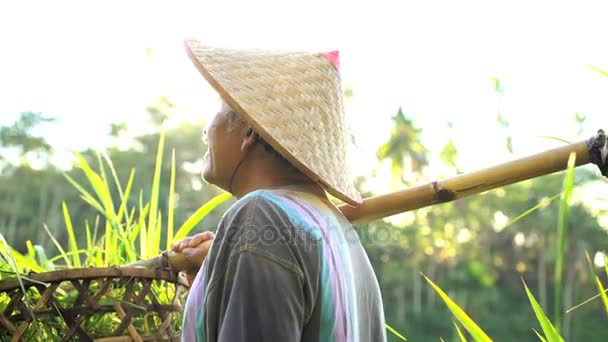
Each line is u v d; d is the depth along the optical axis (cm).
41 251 181
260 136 128
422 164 2133
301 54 131
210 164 134
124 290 138
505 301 2283
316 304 116
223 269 115
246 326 110
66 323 132
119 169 2438
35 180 2541
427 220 2414
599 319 1994
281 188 128
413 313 2334
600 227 2091
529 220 2312
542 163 138
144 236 182
